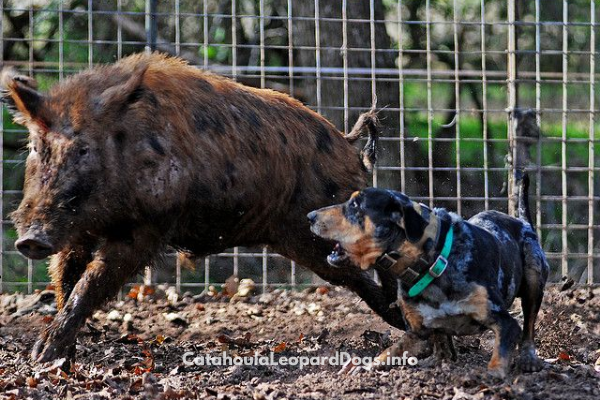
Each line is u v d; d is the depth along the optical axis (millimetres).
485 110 11938
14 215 7648
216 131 8406
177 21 11578
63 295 8438
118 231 8008
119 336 9734
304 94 13930
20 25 15977
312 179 8984
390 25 18781
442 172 16156
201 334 9844
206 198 8344
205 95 8531
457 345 8773
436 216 7180
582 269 15461
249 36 17516
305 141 9008
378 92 13617
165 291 11758
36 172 7723
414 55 18953
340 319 10422
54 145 7711
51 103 7859
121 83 8094
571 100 19359
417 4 18625
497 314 7117
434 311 7199
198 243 8727
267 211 8828
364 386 6863
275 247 9133
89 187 7723
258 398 6676
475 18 19203
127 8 16734
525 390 6801
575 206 16953
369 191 7180
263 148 8664
